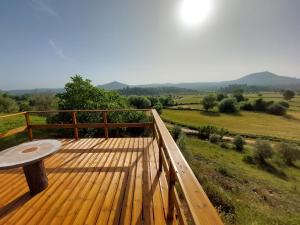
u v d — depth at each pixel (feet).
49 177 11.02
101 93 46.21
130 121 49.62
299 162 74.28
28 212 8.18
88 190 9.62
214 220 2.64
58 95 43.09
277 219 23.35
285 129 130.00
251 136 109.40
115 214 7.82
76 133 17.80
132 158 13.39
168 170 6.58
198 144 81.05
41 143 10.77
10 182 10.78
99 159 13.35
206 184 25.64
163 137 7.46
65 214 7.95
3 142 32.07
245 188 37.45
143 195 9.00
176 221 7.03
